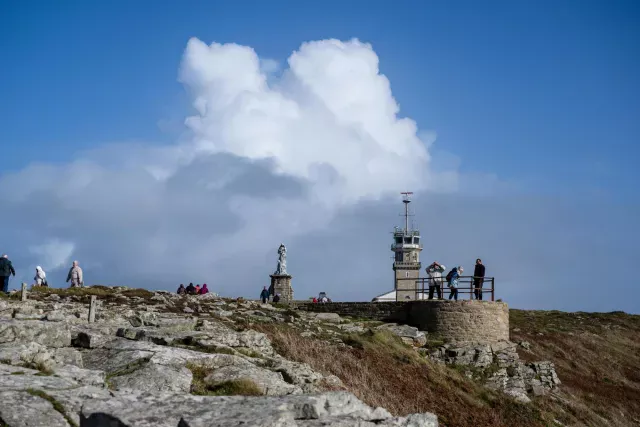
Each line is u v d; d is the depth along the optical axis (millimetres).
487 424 27141
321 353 27219
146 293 36469
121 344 16438
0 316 19109
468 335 37625
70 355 14445
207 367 15844
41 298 30062
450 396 29062
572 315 66188
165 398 9898
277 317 34281
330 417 9305
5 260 33094
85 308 26047
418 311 39375
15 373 11664
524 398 33156
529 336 52281
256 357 18844
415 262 130250
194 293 46188
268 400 9398
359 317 41094
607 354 52062
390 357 30672
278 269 55969
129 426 8070
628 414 39094
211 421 8125
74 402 10344
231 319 30484
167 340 18172
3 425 9383
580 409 35594
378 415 10227
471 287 39469
